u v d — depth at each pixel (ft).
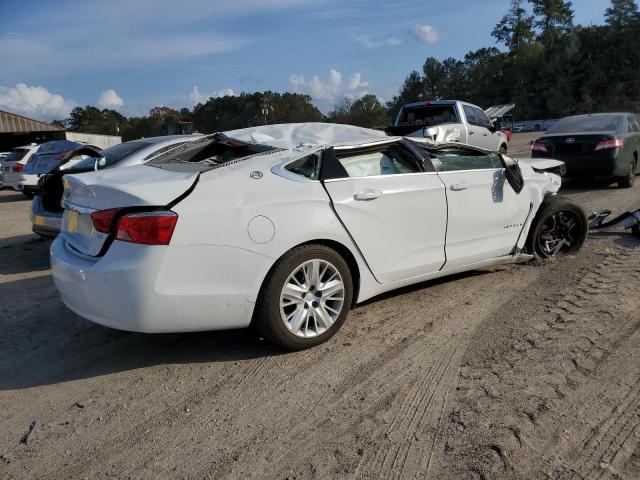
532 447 8.50
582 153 32.45
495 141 41.96
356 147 13.50
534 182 17.19
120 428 9.64
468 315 13.92
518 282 16.21
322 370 11.41
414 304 14.87
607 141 31.78
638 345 11.71
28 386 11.34
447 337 12.68
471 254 15.28
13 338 13.83
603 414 9.29
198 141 15.24
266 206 11.36
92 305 10.91
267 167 12.22
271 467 8.39
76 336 13.83
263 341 12.98
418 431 9.09
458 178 14.82
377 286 13.48
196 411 10.08
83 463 8.71
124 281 10.45
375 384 10.72
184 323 10.94
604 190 33.37
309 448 8.82
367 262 13.03
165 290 10.53
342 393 10.45
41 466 8.68
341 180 12.74
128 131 403.54
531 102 306.76
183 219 10.55
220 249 10.84
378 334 13.05
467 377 10.78
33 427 9.79
